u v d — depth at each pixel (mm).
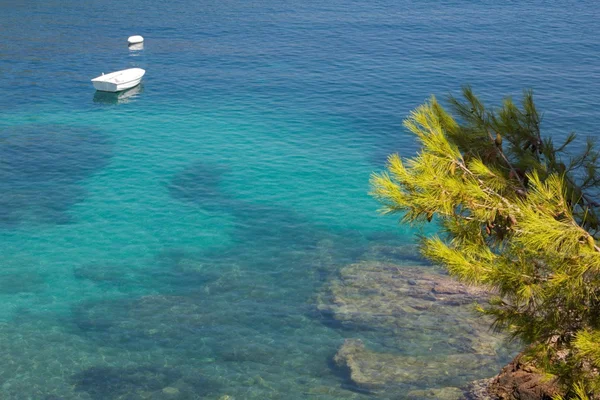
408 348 24562
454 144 11570
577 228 9852
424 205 10602
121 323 26734
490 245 11281
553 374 10766
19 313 27438
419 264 31156
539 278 10312
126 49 76750
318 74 66750
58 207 37688
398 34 83500
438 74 65750
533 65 68062
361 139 49344
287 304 28000
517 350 24125
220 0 106125
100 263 31688
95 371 23656
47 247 33156
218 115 54844
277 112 55562
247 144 48125
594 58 70375
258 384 22859
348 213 37000
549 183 10508
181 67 69625
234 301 28312
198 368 23828
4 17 92125
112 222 35938
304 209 37625
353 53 74625
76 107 56781
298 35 83562
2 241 33656
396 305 27406
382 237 34125
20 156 45250
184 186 40719
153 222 35938
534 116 12336
